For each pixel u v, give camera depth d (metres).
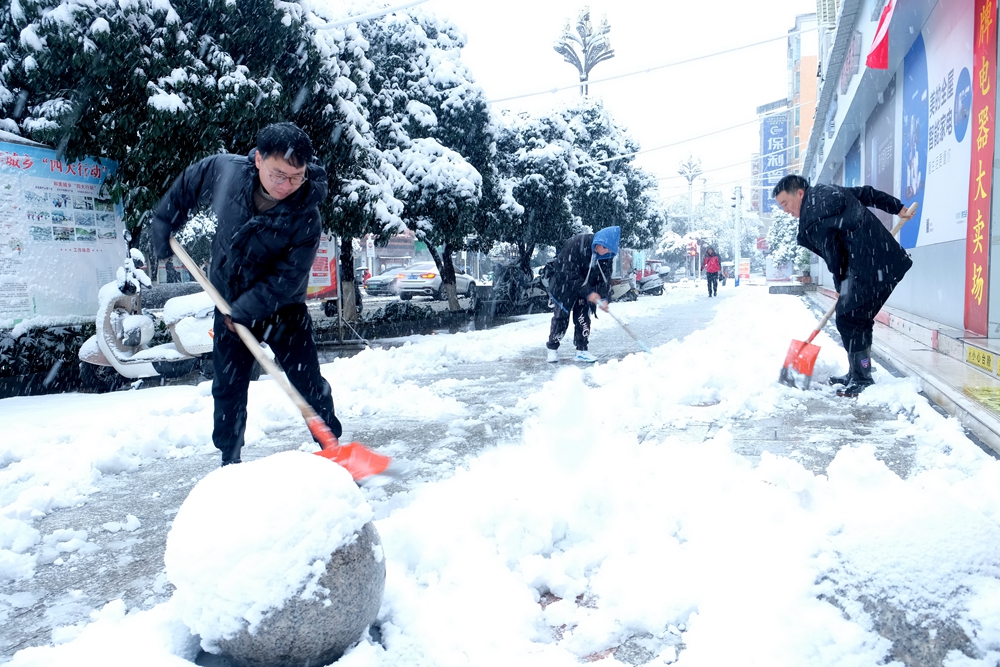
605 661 1.78
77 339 7.05
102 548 2.79
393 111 14.55
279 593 1.67
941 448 3.56
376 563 1.85
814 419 4.36
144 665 1.67
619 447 3.39
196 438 4.54
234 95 7.61
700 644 1.76
